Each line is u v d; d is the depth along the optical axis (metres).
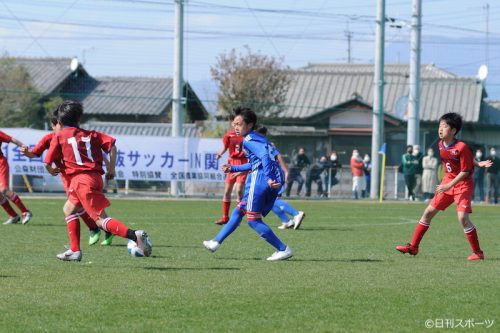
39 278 18.77
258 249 25.75
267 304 16.06
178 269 20.64
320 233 32.69
